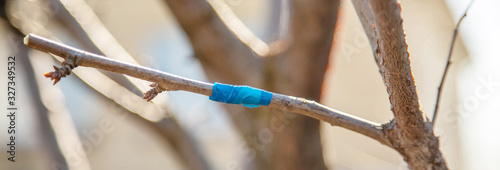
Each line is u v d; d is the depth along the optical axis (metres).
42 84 1.07
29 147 1.91
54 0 0.99
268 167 0.92
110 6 2.11
